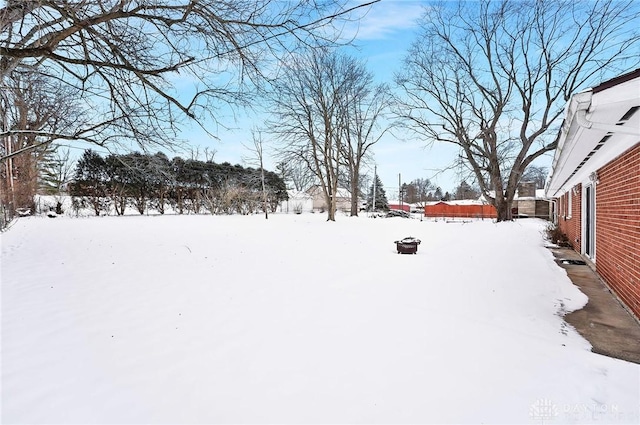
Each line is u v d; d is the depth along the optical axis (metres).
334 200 23.48
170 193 29.27
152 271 6.62
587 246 9.45
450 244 11.95
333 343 3.46
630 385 2.72
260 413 2.34
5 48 4.34
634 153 4.86
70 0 4.15
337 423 2.24
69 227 15.59
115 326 3.84
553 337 3.86
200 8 4.37
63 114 6.88
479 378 2.80
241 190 32.25
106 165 25.08
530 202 37.44
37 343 3.35
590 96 3.04
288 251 9.62
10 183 18.73
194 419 2.27
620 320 4.51
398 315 4.32
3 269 6.65
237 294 5.16
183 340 3.51
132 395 2.53
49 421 2.22
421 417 2.30
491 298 5.29
